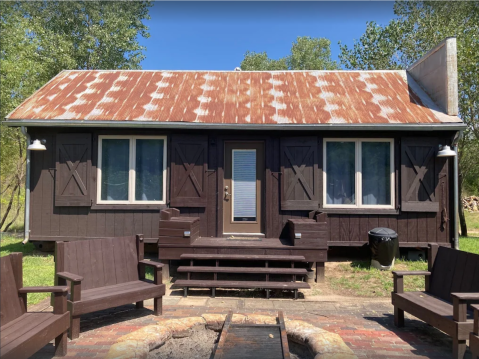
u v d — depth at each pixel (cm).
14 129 1272
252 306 522
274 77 979
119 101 834
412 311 408
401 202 765
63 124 752
